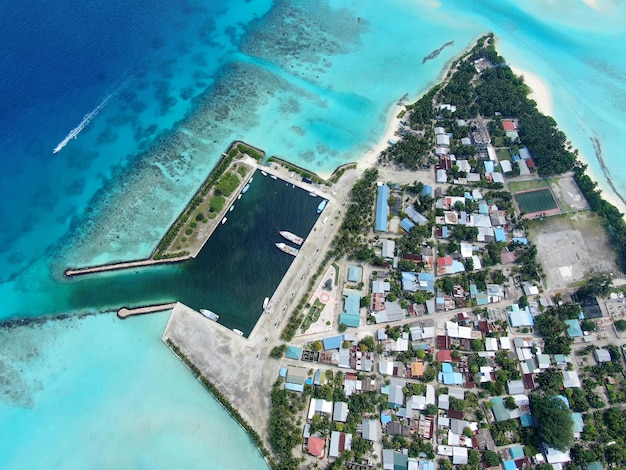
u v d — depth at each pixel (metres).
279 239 99.88
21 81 130.75
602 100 125.44
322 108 122.62
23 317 93.12
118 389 84.50
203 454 78.50
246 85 128.50
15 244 103.31
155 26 145.50
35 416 82.19
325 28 143.88
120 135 119.94
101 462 78.19
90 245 102.12
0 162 115.94
